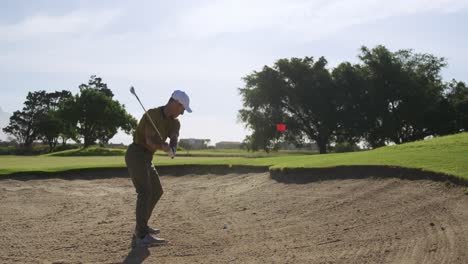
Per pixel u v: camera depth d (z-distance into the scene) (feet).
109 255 19.51
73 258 19.13
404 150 39.68
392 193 27.66
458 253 16.70
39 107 314.76
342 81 178.60
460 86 183.52
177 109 21.43
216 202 33.19
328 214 25.79
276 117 177.37
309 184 34.78
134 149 21.45
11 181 46.06
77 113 220.02
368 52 177.68
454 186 25.58
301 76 181.06
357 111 174.29
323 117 173.47
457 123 176.14
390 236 20.08
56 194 40.14
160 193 22.63
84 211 31.24
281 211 27.81
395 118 174.60
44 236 23.36
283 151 226.58
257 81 183.01
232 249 19.94
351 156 41.47
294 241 20.77
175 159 70.49
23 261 18.80
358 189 30.14
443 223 20.67
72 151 138.82
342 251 18.66
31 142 311.27
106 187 44.75
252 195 34.58
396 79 172.76
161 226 25.22
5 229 25.34
